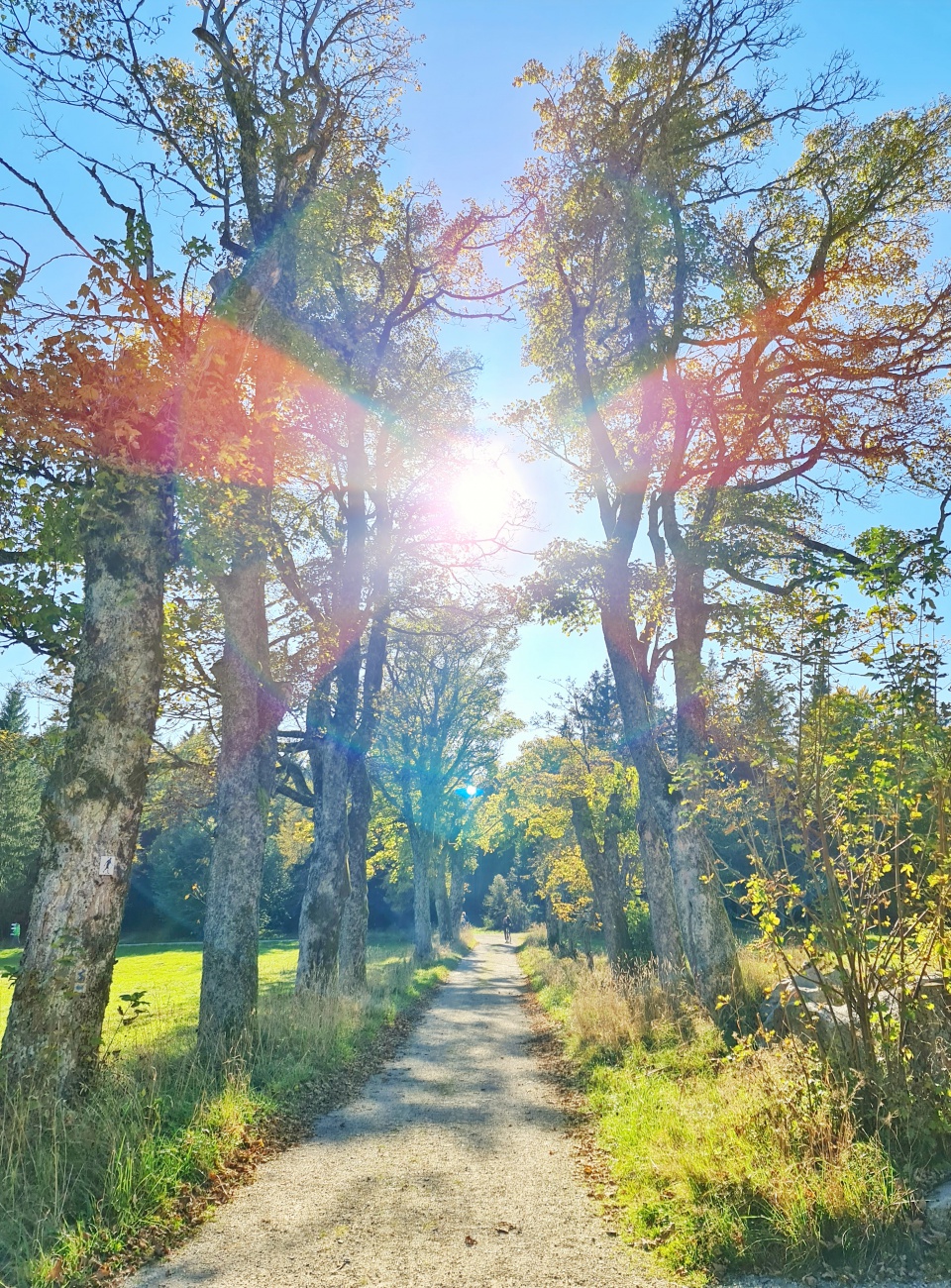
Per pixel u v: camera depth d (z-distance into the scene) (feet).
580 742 78.02
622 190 44.91
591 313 54.29
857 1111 18.58
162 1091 24.82
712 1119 20.61
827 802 21.27
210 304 29.17
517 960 137.28
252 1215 18.74
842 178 44.91
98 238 24.26
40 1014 21.27
